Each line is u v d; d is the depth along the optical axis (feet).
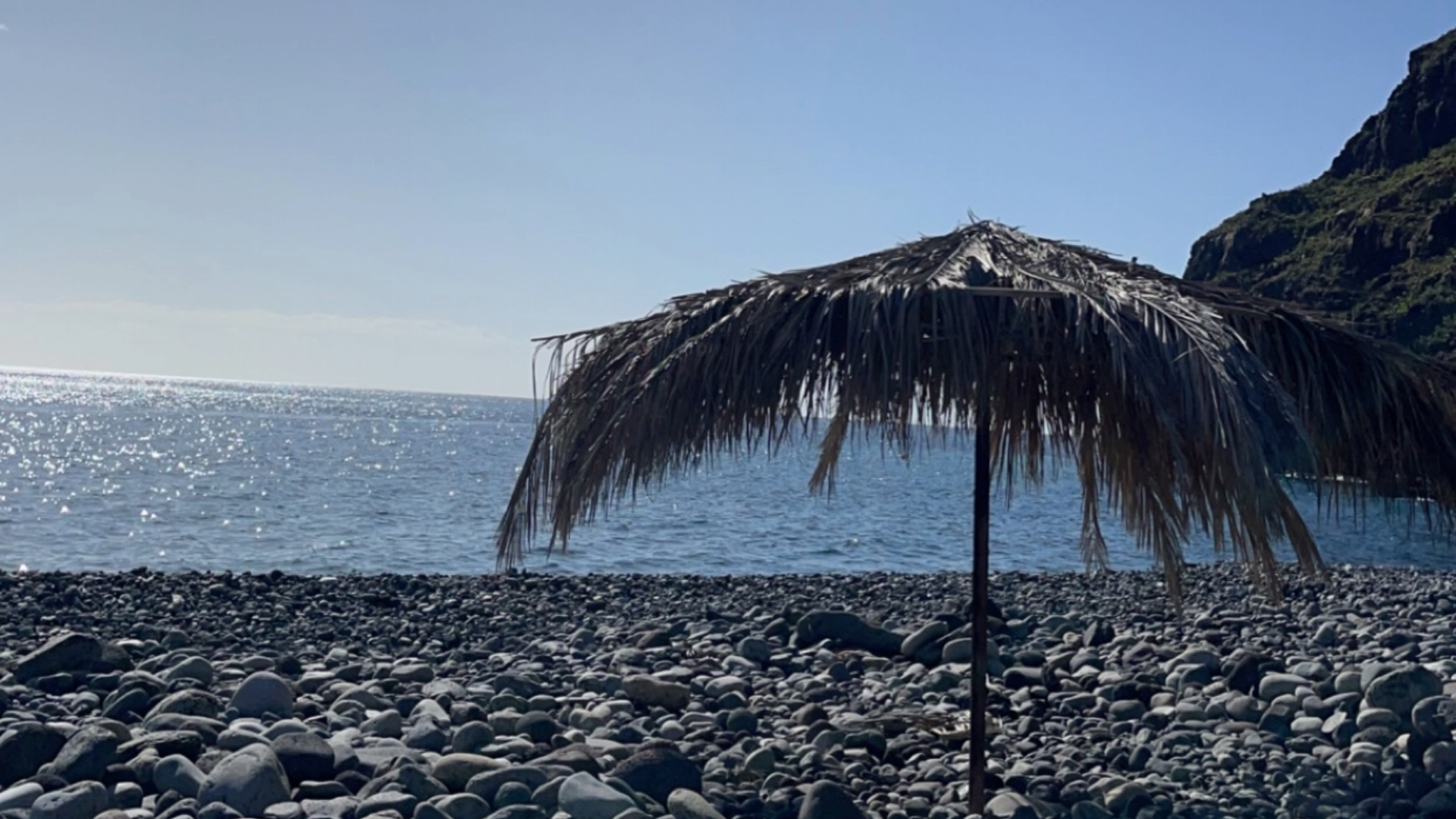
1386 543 102.58
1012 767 22.67
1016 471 21.13
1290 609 46.44
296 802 18.85
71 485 123.24
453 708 25.63
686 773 20.07
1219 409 13.65
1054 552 91.15
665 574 69.36
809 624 36.50
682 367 15.51
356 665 31.32
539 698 26.91
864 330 14.67
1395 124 292.61
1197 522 16.55
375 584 54.49
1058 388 18.17
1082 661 32.91
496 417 563.07
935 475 197.57
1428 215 194.39
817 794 18.45
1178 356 14.10
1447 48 295.07
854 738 23.88
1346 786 20.47
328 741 21.83
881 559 85.81
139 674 26.84
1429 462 17.70
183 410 421.18
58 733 20.59
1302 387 16.56
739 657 33.63
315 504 109.81
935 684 29.96
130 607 44.80
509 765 19.95
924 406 15.65
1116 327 14.47
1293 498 17.08
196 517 96.73
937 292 14.94
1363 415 16.97
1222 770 22.15
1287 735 24.58
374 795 18.60
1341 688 26.48
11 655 31.91
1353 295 189.26
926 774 21.93
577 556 80.69
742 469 192.34
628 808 18.10
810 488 21.76
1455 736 21.67
